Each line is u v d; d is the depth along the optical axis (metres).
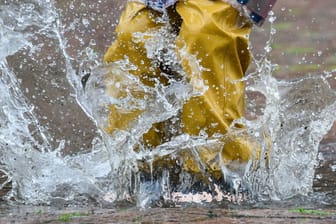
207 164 7.99
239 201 7.76
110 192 7.92
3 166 8.73
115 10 14.61
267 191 8.05
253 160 8.09
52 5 10.31
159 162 8.07
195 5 8.01
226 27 7.96
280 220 6.38
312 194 8.05
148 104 8.20
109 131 8.22
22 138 8.50
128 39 8.20
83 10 14.49
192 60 7.88
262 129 8.17
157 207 7.39
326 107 9.02
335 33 19.08
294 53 17.30
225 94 8.00
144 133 8.17
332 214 6.69
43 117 10.91
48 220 6.50
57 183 8.02
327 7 21.11
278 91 9.42
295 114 8.85
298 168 8.29
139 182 7.97
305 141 8.54
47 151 9.06
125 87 8.23
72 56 12.45
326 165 9.49
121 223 6.30
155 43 8.16
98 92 8.32
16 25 10.20
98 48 13.48
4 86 8.89
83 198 7.75
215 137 7.97
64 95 11.39
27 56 12.02
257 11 8.05
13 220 6.53
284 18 20.28
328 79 15.30
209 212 6.80
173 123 8.25
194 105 7.91
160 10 8.16
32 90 11.45
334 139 10.98
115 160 8.07
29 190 7.90
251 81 13.25
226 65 8.02
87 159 8.61
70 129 10.62
